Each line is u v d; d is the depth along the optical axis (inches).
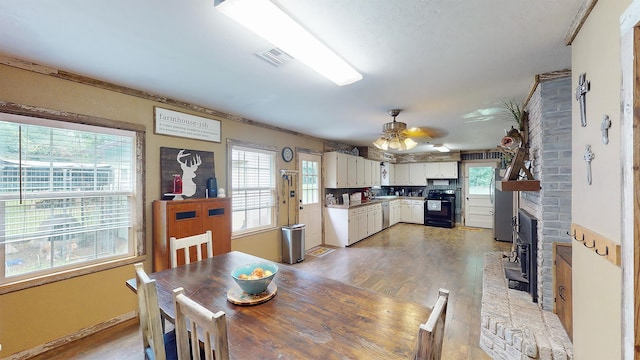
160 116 111.4
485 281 119.4
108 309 96.5
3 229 78.2
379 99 115.5
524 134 112.1
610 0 46.8
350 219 216.8
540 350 71.6
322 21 59.3
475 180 301.7
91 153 94.7
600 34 50.5
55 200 87.5
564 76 84.9
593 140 53.8
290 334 45.7
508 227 226.4
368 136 211.0
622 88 41.4
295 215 190.4
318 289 64.3
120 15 56.8
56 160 87.3
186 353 42.1
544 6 54.9
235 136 145.7
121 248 102.3
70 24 60.0
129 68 84.0
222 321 34.2
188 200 110.7
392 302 57.6
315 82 95.8
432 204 304.0
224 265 81.4
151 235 108.8
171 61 79.1
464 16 58.1
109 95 97.0
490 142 235.8
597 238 50.9
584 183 58.5
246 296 59.1
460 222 311.1
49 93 83.7
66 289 87.7
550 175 87.8
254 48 71.7
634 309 39.3
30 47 70.6
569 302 75.2
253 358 39.6
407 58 77.7
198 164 126.2
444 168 312.8
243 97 113.1
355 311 53.6
